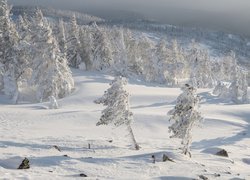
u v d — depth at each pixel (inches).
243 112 2228.1
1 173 721.0
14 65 2669.8
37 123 1662.2
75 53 3823.8
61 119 1747.0
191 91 1098.1
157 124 1722.4
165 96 2755.9
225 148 1360.7
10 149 1024.9
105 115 1170.6
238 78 3075.8
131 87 3100.4
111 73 3725.4
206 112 2145.7
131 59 4067.4
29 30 2962.6
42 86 2618.1
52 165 847.1
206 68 4114.2
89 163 893.8
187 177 787.4
